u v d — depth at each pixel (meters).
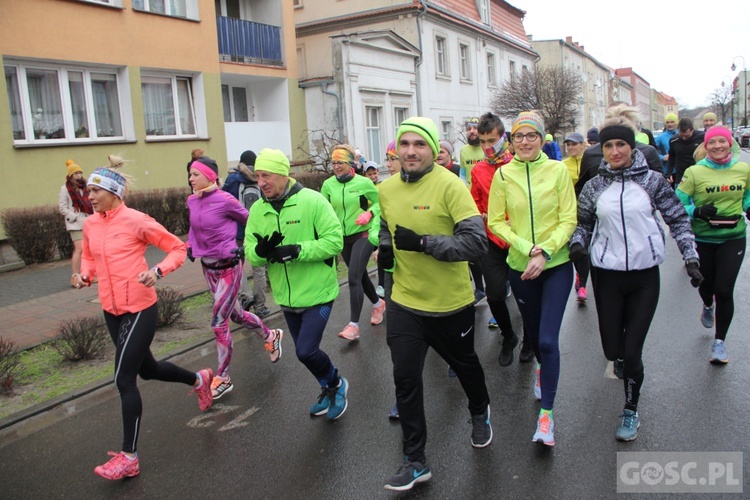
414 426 3.27
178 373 4.19
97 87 13.08
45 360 5.75
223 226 4.75
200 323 6.84
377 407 4.41
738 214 4.70
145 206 12.21
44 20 11.65
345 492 3.31
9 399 4.88
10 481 3.67
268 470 3.61
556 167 3.81
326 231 3.97
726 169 4.71
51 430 4.36
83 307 7.65
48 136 12.12
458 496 3.20
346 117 19.11
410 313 3.29
